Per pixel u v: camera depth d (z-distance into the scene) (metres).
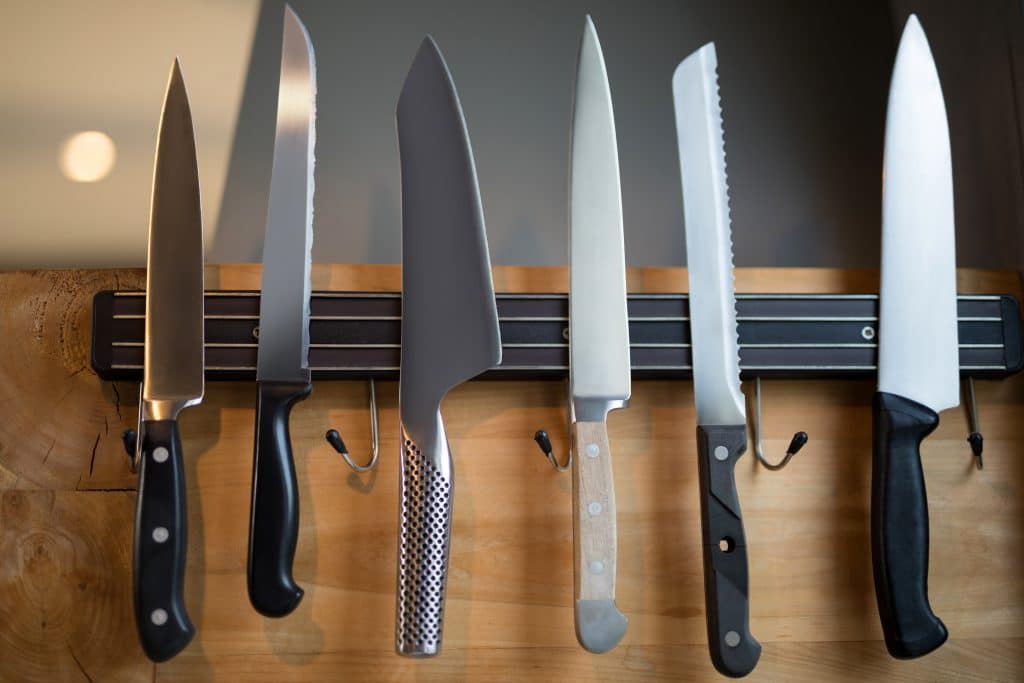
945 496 0.82
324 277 0.81
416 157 0.79
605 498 0.73
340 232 0.96
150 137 0.98
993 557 0.81
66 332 0.79
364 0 1.02
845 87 1.04
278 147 0.78
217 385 0.79
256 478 0.71
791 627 0.79
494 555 0.78
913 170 0.81
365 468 0.77
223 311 0.76
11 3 0.99
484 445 0.80
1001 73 0.86
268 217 0.76
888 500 0.75
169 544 0.70
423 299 0.76
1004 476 0.83
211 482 0.77
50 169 0.96
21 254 0.94
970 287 0.85
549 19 1.03
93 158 0.97
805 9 1.05
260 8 1.01
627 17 1.04
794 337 0.80
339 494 0.78
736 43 1.04
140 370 0.75
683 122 0.82
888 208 0.81
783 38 1.04
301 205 0.77
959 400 0.80
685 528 0.80
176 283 0.75
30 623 0.74
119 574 0.75
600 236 0.78
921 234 0.80
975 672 0.79
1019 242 0.85
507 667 0.76
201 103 0.98
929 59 0.83
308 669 0.75
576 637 0.77
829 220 1.00
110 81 0.98
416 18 1.02
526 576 0.78
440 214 0.78
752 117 1.02
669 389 0.82
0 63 0.98
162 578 0.69
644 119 1.01
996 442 0.83
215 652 0.75
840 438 0.82
